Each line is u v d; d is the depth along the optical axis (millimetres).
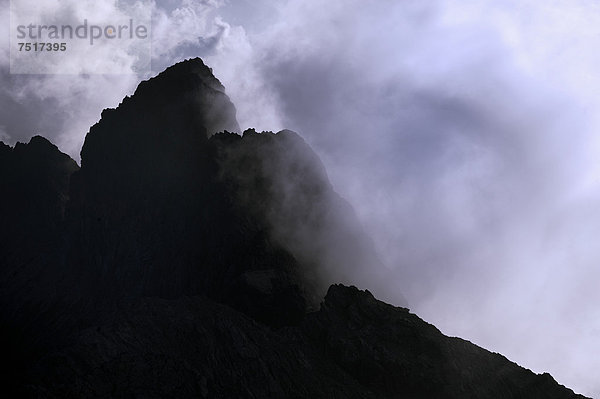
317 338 129250
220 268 162125
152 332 118938
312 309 144875
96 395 101562
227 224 168750
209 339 119750
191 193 188000
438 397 116625
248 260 158125
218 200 175875
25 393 100688
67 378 104125
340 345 123750
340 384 117562
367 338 124688
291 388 114125
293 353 122938
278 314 143375
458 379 118250
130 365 108250
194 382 107500
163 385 105562
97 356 108812
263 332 128375
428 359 121000
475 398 116250
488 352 130250
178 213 187375
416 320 130625
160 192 198625
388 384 118125
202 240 172875
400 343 123750
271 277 150625
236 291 148125
